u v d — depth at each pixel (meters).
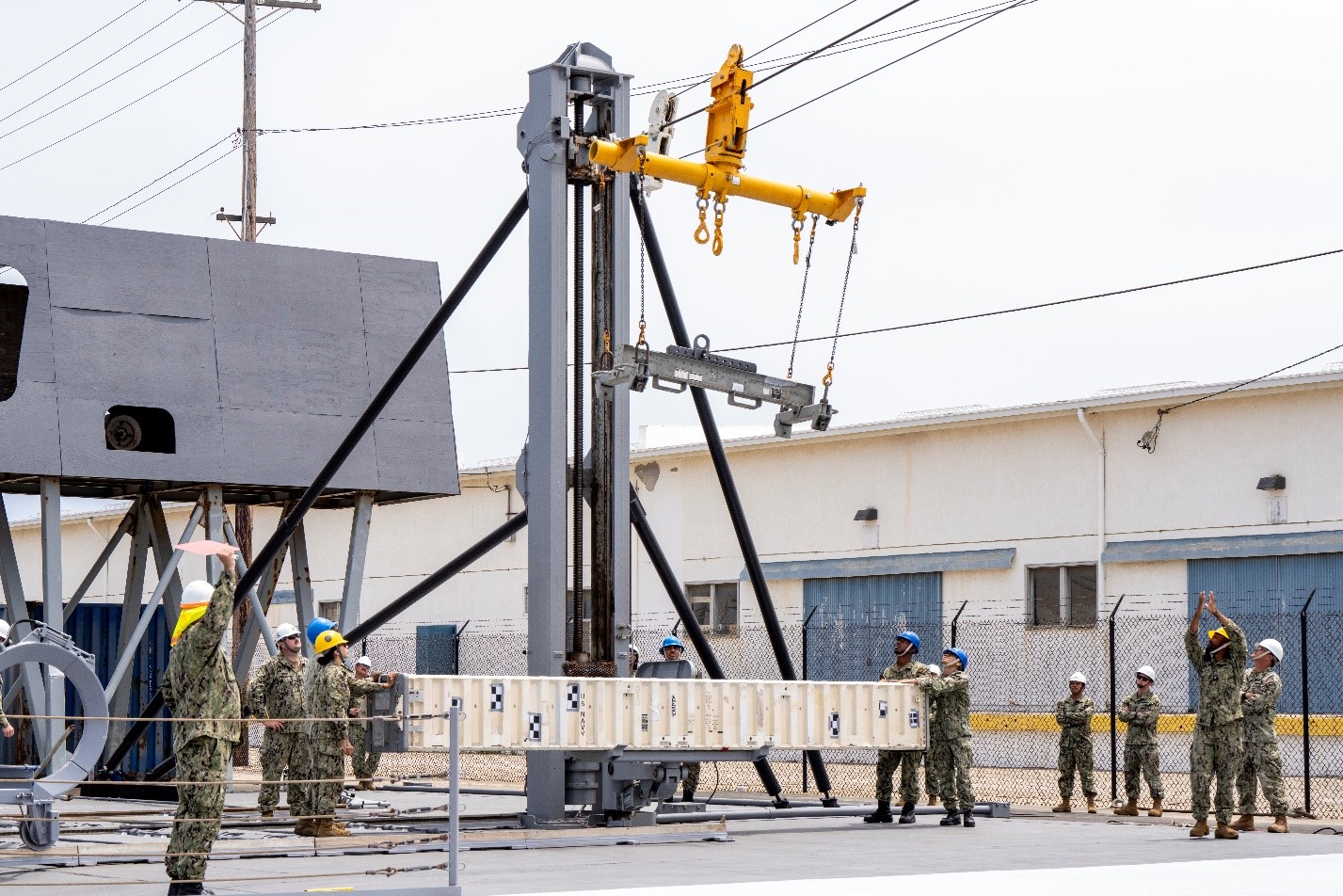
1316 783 39.66
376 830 24.39
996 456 51.62
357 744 29.64
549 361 25.12
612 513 25.67
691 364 24.66
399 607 31.08
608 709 23.83
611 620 25.41
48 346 31.41
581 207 26.08
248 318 33.59
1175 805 33.66
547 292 25.20
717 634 57.75
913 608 53.16
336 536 69.81
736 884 17.19
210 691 15.46
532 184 25.64
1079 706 30.75
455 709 15.90
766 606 28.92
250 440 33.00
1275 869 19.03
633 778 24.52
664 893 16.23
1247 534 45.72
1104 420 49.12
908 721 26.28
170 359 32.56
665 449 60.19
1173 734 45.31
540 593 24.98
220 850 20.86
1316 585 44.03
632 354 24.08
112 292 32.31
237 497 37.75
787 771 44.56
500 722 22.95
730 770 45.12
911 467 53.72
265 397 33.38
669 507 60.34
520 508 63.06
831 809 27.88
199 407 32.62
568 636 26.52
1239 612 45.53
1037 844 22.69
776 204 25.47
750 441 57.56
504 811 28.83
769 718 25.11
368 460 34.00
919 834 24.77
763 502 57.56
